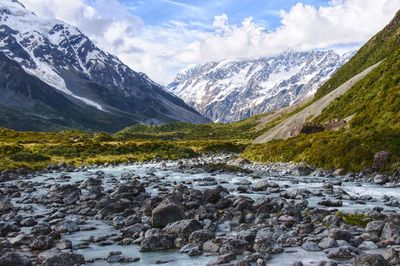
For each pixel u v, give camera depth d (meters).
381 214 29.58
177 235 25.33
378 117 75.06
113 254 22.17
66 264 20.23
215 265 19.73
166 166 90.38
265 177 59.69
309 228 25.92
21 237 24.67
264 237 23.30
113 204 34.28
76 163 99.12
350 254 20.73
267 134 155.25
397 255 19.67
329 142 69.94
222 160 106.31
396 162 54.38
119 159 110.19
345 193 41.22
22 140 144.00
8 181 63.62
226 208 33.41
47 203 40.19
